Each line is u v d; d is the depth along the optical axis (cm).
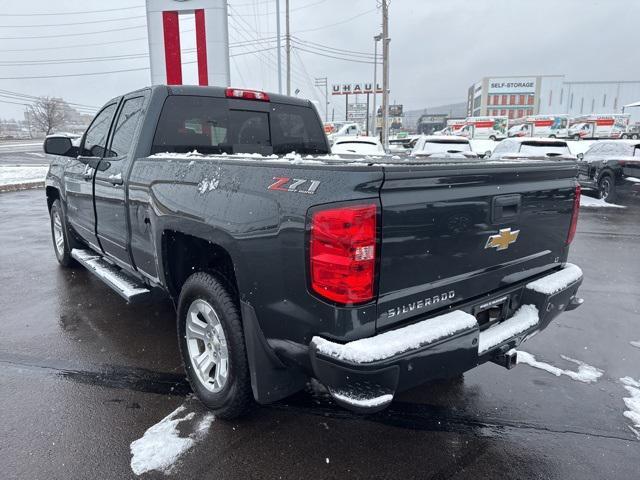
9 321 455
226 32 1430
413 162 261
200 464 256
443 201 236
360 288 209
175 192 305
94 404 314
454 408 314
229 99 418
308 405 315
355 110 8612
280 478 246
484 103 8538
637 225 1029
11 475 246
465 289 260
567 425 296
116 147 419
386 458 263
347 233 205
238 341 267
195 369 305
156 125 379
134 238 378
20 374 353
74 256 539
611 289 577
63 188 553
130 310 486
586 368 373
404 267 225
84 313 477
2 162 3139
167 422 294
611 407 318
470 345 237
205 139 404
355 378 205
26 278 595
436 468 256
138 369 363
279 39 2975
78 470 250
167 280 336
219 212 263
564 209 324
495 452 270
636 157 1338
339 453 267
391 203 214
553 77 8325
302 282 221
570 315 489
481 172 249
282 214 226
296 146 468
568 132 4509
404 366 212
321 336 219
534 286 296
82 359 379
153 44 1436
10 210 1204
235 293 276
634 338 432
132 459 259
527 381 352
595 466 259
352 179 207
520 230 287
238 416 288
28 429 285
